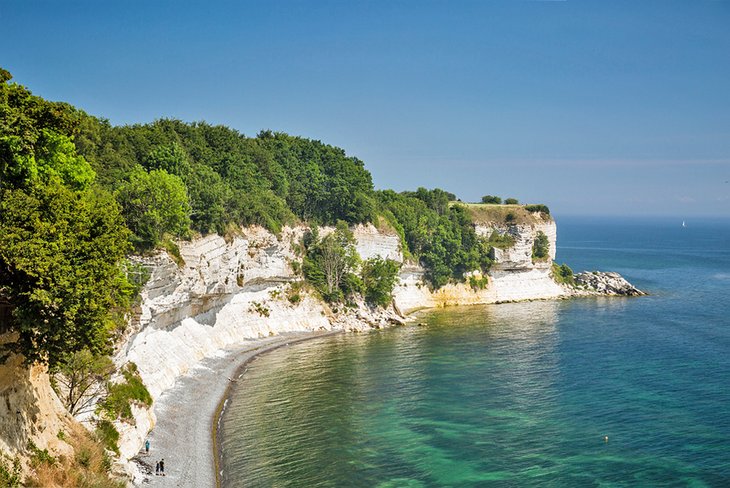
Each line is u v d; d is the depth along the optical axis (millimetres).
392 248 166875
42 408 51750
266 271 129750
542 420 77750
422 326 143000
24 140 50656
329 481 61000
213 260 107812
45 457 47969
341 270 147250
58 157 65188
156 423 71375
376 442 70625
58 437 52031
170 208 90125
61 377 60312
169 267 89688
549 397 86812
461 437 72188
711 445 69688
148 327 87000
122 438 61719
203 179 120125
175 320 98188
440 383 93625
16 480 43188
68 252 45125
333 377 96750
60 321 44062
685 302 179500
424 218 184000
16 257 42156
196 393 84688
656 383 93250
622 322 146000
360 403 84000
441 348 118188
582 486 60312
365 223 163375
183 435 70062
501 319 151875
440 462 65438
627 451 68375
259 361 106625
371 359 108938
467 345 120875
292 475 62281
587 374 98562
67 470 49031
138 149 120250
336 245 147000
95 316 46062
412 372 100000
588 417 78688
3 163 51031
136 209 86938
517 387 91750
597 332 133375
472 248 186500
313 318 137250
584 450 68562
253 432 73000
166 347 91000
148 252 86688
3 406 46312
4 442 44781
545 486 60375
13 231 43594
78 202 48344
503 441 71125
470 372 100062
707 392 88625
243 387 90562
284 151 171875
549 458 66562
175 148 116500
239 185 142375
